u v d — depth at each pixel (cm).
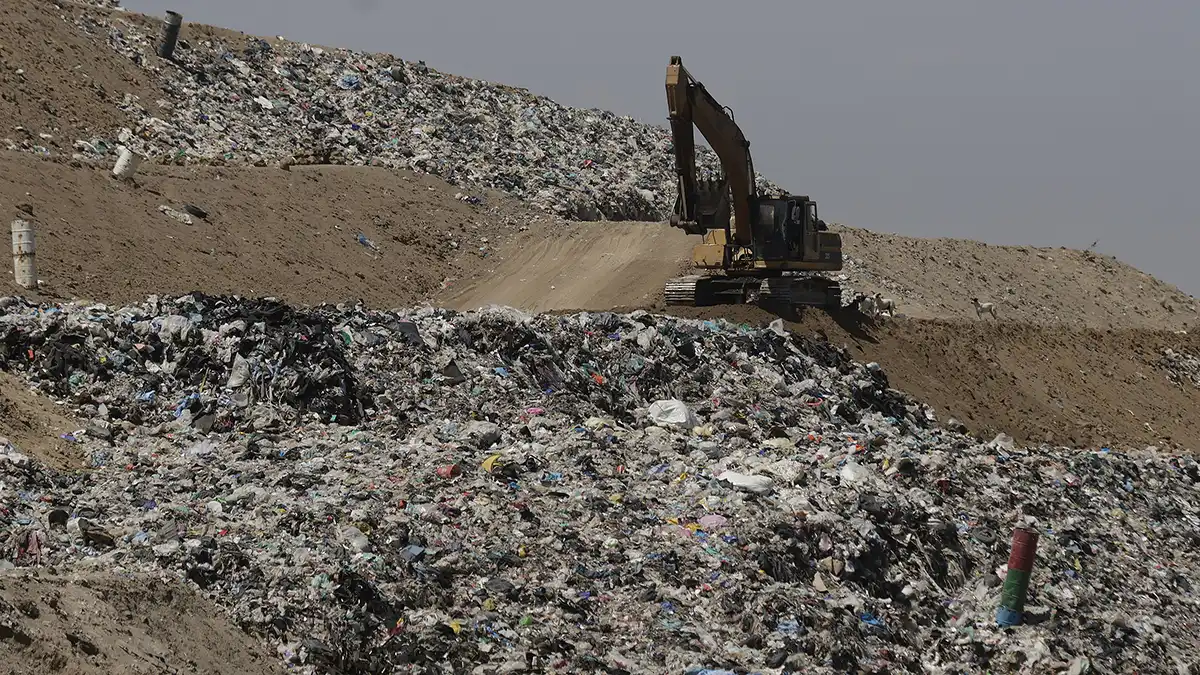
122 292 9619
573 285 11906
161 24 16725
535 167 16162
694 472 5506
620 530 4775
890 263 15025
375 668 3603
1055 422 10606
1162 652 5044
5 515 4019
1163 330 16800
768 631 4281
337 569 3922
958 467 6366
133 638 3055
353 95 16788
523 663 3775
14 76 13512
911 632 4662
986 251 17488
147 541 4000
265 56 17000
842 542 4925
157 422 5456
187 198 11881
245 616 3597
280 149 14800
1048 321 15350
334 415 5706
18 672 2638
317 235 12319
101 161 12619
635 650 4041
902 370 9675
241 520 4322
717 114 8688
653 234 13000
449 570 4200
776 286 9438
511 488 5009
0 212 9906
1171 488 8125
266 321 6175
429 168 15075
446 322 6819
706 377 7188
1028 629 4822
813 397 7500
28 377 5494
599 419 6166
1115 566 5872
